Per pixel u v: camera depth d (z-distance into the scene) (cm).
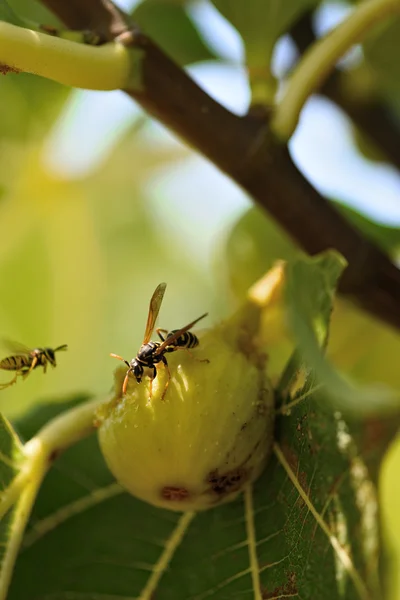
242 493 44
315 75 45
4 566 43
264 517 43
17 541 43
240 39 47
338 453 41
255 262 59
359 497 41
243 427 42
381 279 47
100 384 77
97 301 78
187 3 58
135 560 45
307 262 42
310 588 41
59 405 47
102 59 43
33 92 59
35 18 57
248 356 43
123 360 43
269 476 43
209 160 46
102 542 45
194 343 43
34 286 76
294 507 41
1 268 75
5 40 41
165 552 45
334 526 41
